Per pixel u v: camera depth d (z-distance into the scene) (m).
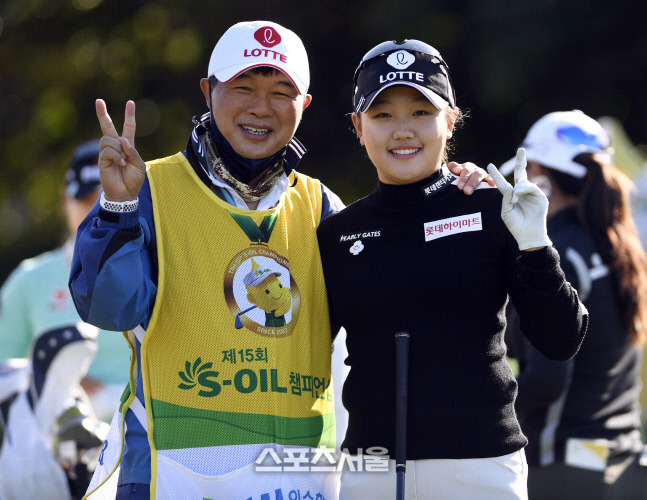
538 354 14.92
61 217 50.56
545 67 40.12
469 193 11.95
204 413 11.61
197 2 48.25
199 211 12.06
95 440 16.28
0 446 16.52
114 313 11.05
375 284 11.86
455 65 41.88
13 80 51.16
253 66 11.94
